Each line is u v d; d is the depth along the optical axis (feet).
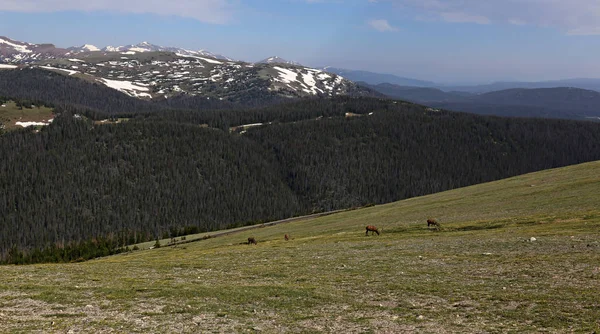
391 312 80.33
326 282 106.32
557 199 226.38
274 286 101.55
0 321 76.33
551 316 72.18
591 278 91.81
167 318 78.74
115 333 70.08
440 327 70.54
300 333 69.82
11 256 550.36
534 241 134.62
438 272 109.81
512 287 91.15
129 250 465.88
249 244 244.83
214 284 107.55
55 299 92.17
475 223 200.54
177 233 634.43
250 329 72.23
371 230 208.23
